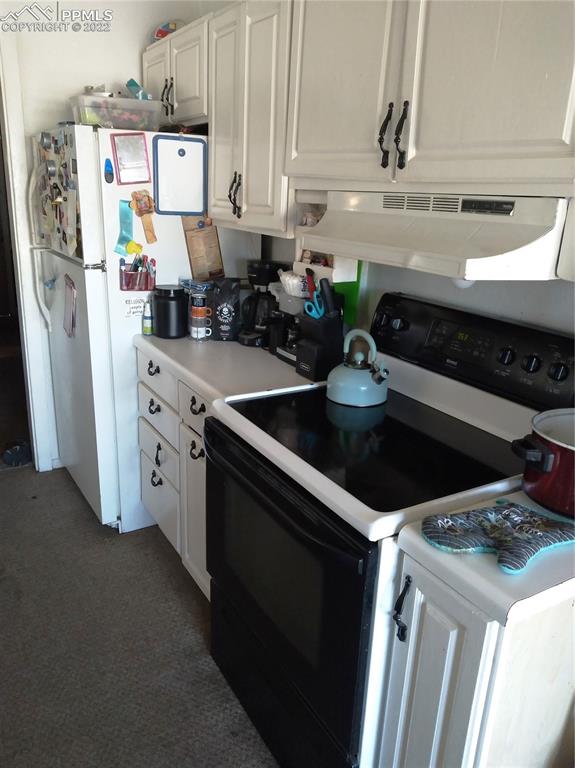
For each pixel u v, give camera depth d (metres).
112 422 2.44
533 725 1.07
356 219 1.50
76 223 2.19
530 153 1.06
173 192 2.26
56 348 2.79
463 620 0.95
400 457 1.37
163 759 1.60
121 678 1.86
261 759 1.61
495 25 1.08
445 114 1.21
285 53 1.67
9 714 1.71
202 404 1.82
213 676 1.88
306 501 1.24
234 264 2.51
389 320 1.83
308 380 1.87
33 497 2.87
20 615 2.10
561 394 1.36
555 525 1.05
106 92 2.42
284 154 1.75
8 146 2.60
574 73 0.97
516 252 1.08
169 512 2.25
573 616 1.02
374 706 1.20
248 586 1.58
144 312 2.34
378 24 1.34
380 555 1.09
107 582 2.29
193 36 2.20
